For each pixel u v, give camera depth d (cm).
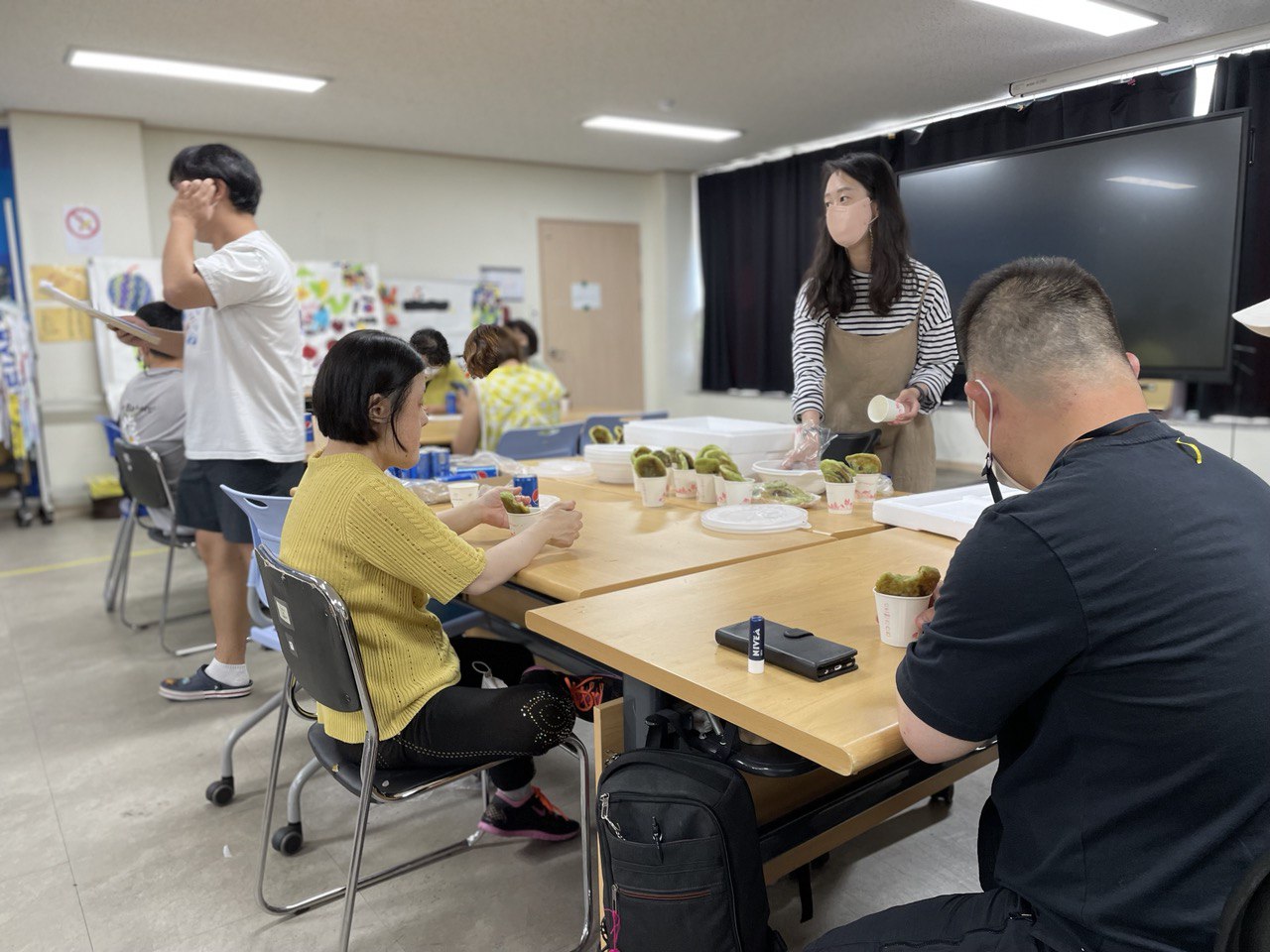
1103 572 82
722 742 133
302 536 148
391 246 711
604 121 612
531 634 213
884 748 97
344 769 157
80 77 493
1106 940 86
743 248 766
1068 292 93
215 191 244
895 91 538
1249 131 374
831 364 268
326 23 416
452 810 222
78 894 188
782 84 523
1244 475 93
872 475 227
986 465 106
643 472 226
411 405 151
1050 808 91
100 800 227
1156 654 81
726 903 128
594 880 186
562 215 788
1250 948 69
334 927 176
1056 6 397
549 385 368
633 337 844
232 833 212
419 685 153
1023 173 447
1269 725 79
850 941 102
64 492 611
